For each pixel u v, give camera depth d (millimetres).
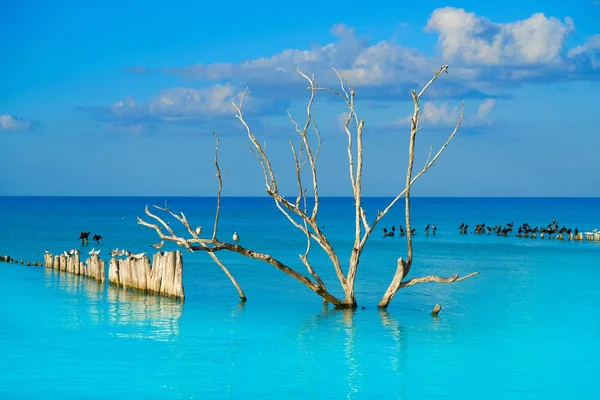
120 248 65312
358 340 25703
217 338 25734
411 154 29797
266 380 20719
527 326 28531
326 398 19266
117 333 26312
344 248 67688
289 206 30781
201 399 19016
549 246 73188
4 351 23500
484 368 22172
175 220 131875
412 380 20891
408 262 31375
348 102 30531
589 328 28188
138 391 19562
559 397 19578
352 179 31281
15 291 35906
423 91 29297
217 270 46781
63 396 19094
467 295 36938
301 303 33500
